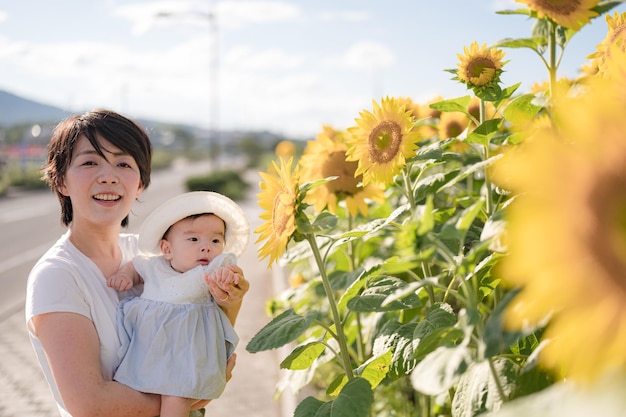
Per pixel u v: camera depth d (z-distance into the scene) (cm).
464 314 130
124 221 282
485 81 230
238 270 232
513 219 81
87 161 231
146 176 247
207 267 239
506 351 179
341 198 326
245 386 584
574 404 70
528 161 79
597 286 75
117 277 236
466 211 134
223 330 238
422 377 123
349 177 323
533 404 79
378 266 201
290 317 203
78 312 214
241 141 9188
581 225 76
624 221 75
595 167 77
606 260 75
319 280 326
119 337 224
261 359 663
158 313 229
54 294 213
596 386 70
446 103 240
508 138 207
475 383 162
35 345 222
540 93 187
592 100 81
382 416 381
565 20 176
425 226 130
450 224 132
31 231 1808
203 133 13362
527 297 82
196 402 228
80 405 206
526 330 113
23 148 4494
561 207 77
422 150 243
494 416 79
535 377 152
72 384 207
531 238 78
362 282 209
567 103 84
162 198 2828
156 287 236
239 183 3950
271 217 203
